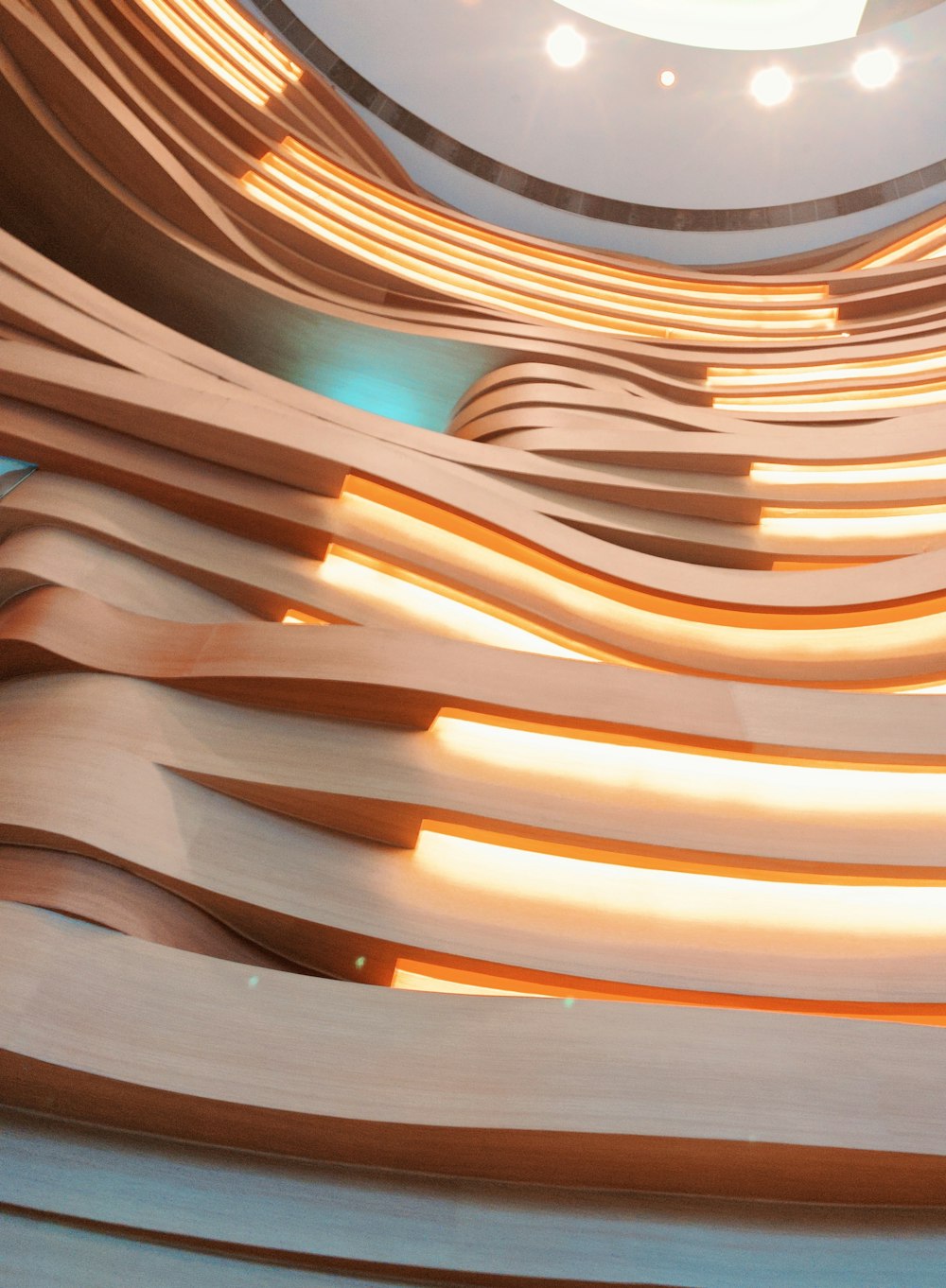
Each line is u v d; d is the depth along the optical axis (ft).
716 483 31.83
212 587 20.90
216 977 13.60
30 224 35.53
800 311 48.88
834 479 31.99
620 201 60.54
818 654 24.90
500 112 58.18
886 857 17.42
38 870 14.66
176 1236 12.01
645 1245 12.22
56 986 13.00
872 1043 12.46
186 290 37.63
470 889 17.01
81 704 16.79
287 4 55.01
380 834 17.15
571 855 17.62
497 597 23.24
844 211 59.26
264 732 17.37
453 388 40.81
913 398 39.55
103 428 21.33
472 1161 12.59
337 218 42.80
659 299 49.06
